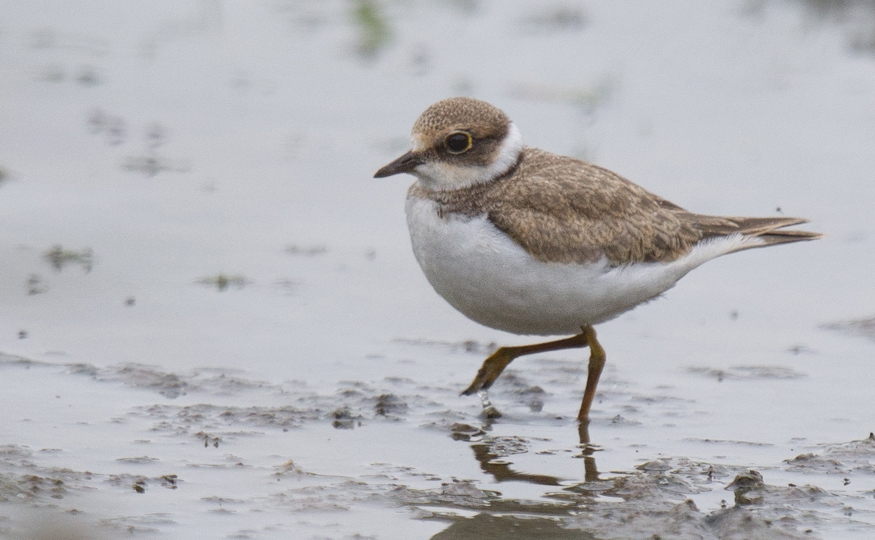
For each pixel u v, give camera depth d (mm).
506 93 18938
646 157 16625
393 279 13242
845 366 11281
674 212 10602
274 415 9852
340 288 12930
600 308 10047
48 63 20094
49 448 9016
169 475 8633
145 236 14000
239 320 12008
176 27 22609
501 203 9812
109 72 19875
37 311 11914
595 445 9586
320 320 12125
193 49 21312
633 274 10039
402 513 8219
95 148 16594
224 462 8953
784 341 11930
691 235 10484
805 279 13617
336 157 16672
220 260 13477
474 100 10188
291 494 8445
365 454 9273
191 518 8000
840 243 14414
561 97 18719
